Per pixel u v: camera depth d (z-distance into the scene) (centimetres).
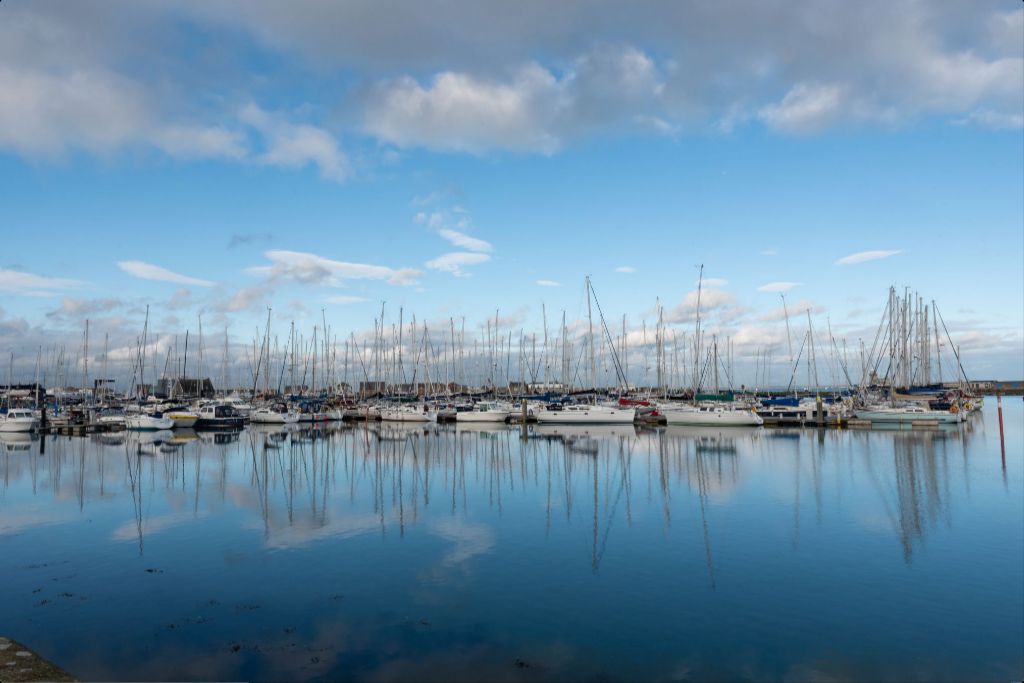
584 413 9006
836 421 8212
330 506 3291
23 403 11769
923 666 1489
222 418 9012
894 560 2266
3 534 2717
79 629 1698
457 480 4141
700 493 3562
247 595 1955
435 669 1476
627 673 1457
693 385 10206
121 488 3869
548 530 2739
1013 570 2148
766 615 1781
